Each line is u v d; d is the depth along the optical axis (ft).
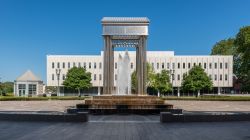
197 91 340.59
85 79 345.10
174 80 377.91
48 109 125.59
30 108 132.87
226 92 379.96
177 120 75.92
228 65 374.43
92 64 383.65
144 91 135.03
